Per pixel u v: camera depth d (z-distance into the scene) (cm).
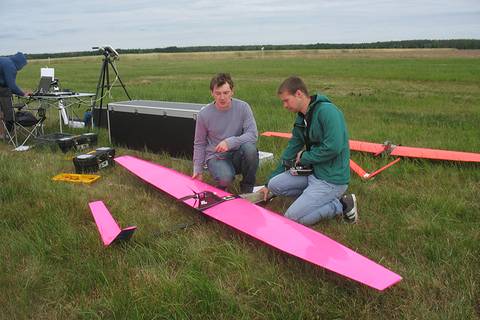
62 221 345
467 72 2080
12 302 246
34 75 2478
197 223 347
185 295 246
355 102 1059
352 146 565
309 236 288
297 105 332
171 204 396
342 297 246
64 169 514
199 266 279
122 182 469
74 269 277
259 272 271
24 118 636
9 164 512
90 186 452
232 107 398
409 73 2070
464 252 286
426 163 495
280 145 598
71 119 783
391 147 535
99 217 337
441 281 260
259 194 382
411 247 303
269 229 301
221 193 381
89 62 4775
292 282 262
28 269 279
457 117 821
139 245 305
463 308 230
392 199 387
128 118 587
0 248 305
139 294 247
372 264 248
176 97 1199
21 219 358
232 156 414
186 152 530
